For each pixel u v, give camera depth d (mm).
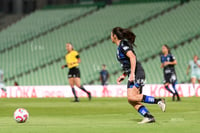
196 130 25953
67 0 148625
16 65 120375
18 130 26531
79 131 25750
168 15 117750
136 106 30781
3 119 36250
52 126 28953
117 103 58062
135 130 26109
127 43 30406
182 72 95188
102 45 116062
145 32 114562
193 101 62750
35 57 121438
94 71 107125
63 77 108812
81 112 44625
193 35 104875
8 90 86625
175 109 47656
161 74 97375
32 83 111188
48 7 147500
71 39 123375
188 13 115500
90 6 137875
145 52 105938
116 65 106438
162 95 79125
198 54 98688
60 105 55219
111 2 135125
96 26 125750
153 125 28844
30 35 132875
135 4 129625
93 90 82250
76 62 63719
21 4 153625
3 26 142875
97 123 31453
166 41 107312
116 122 32125
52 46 123875
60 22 134375
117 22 123375
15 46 130125
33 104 57469
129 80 29766
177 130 26016
